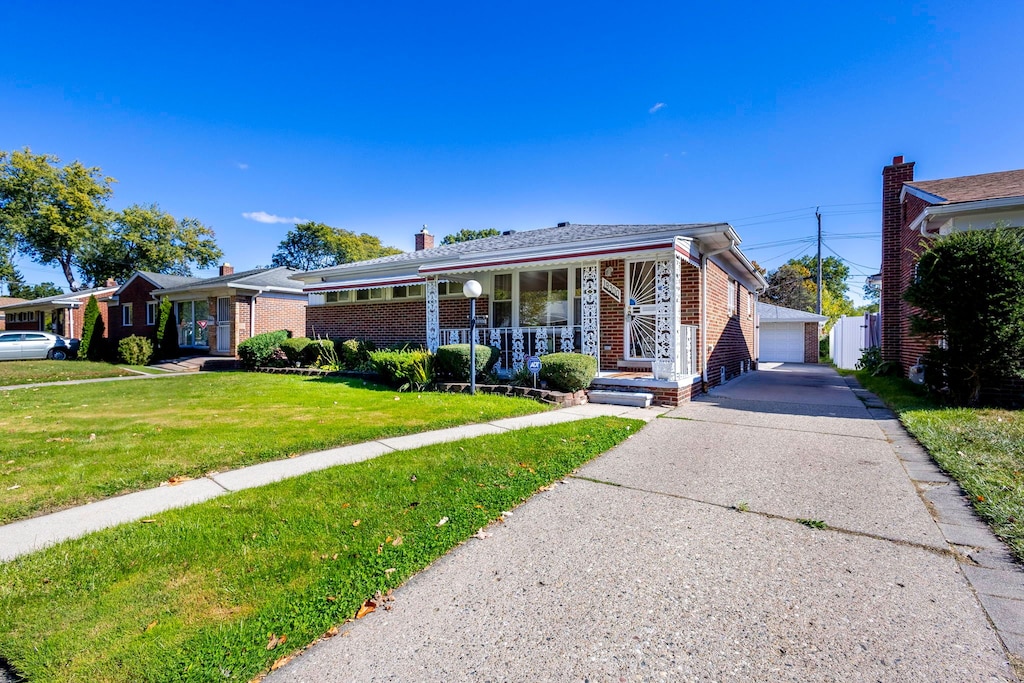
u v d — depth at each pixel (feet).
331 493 12.74
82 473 14.46
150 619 7.38
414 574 8.81
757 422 21.88
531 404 26.13
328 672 6.30
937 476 13.76
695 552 9.50
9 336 64.64
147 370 51.80
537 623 7.30
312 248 165.68
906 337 36.50
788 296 118.52
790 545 9.72
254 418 23.04
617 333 34.63
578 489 13.17
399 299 46.80
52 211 115.44
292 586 8.28
